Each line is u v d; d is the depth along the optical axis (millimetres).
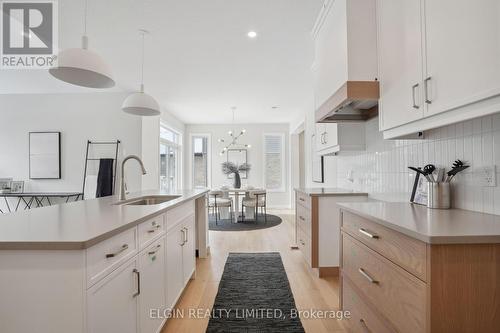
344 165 3355
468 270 972
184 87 4570
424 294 996
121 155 4812
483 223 1172
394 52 1624
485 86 997
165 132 6559
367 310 1484
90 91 4770
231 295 2414
